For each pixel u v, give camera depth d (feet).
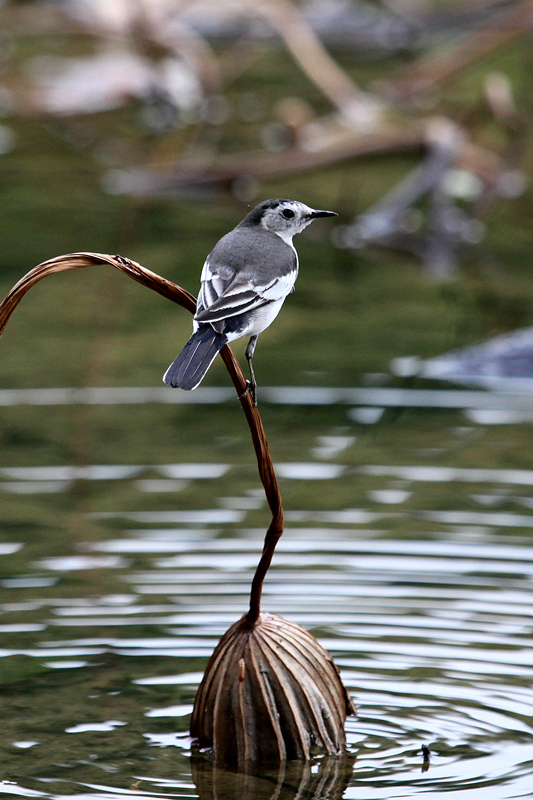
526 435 44.83
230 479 40.75
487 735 25.44
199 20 118.83
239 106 101.30
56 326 57.26
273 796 22.90
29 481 40.34
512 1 106.83
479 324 58.39
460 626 30.45
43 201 78.18
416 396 49.08
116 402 47.88
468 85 99.86
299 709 24.59
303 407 47.80
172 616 31.01
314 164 82.38
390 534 36.19
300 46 93.50
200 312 22.90
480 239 74.59
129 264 22.30
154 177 83.66
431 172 78.48
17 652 29.07
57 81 104.42
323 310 61.16
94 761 24.20
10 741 25.00
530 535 36.09
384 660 28.71
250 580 33.09
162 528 36.65
